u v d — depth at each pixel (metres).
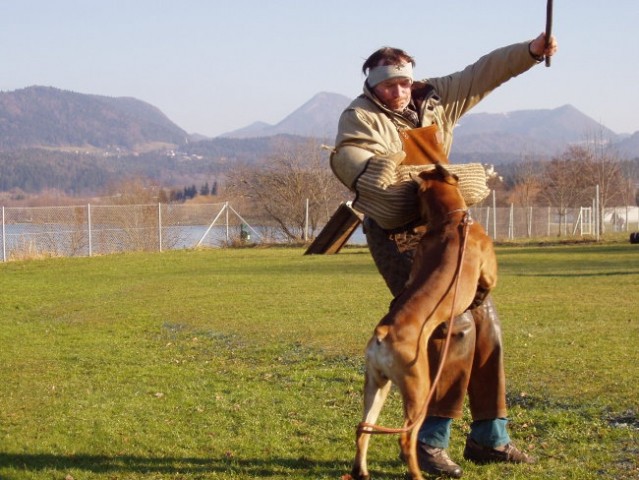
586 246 24.70
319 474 4.55
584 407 5.47
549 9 4.34
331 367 7.06
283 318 9.93
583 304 10.52
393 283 4.40
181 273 16.67
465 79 4.53
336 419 5.48
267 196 28.34
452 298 4.01
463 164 4.38
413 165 4.29
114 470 4.71
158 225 24.09
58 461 4.86
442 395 4.32
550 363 6.68
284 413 5.68
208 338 8.74
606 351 7.11
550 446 4.84
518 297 11.40
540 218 32.69
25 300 12.62
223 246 25.81
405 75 4.32
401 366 3.87
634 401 5.53
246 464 4.73
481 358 4.46
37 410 5.89
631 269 15.66
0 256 21.11
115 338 8.92
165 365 7.39
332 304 11.16
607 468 4.47
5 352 8.14
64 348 8.34
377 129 4.33
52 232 22.02
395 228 4.33
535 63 4.45
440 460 4.39
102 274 16.69
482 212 31.03
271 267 17.78
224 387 6.45
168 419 5.62
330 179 29.03
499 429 4.54
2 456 4.95
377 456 4.77
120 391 6.39
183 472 4.65
